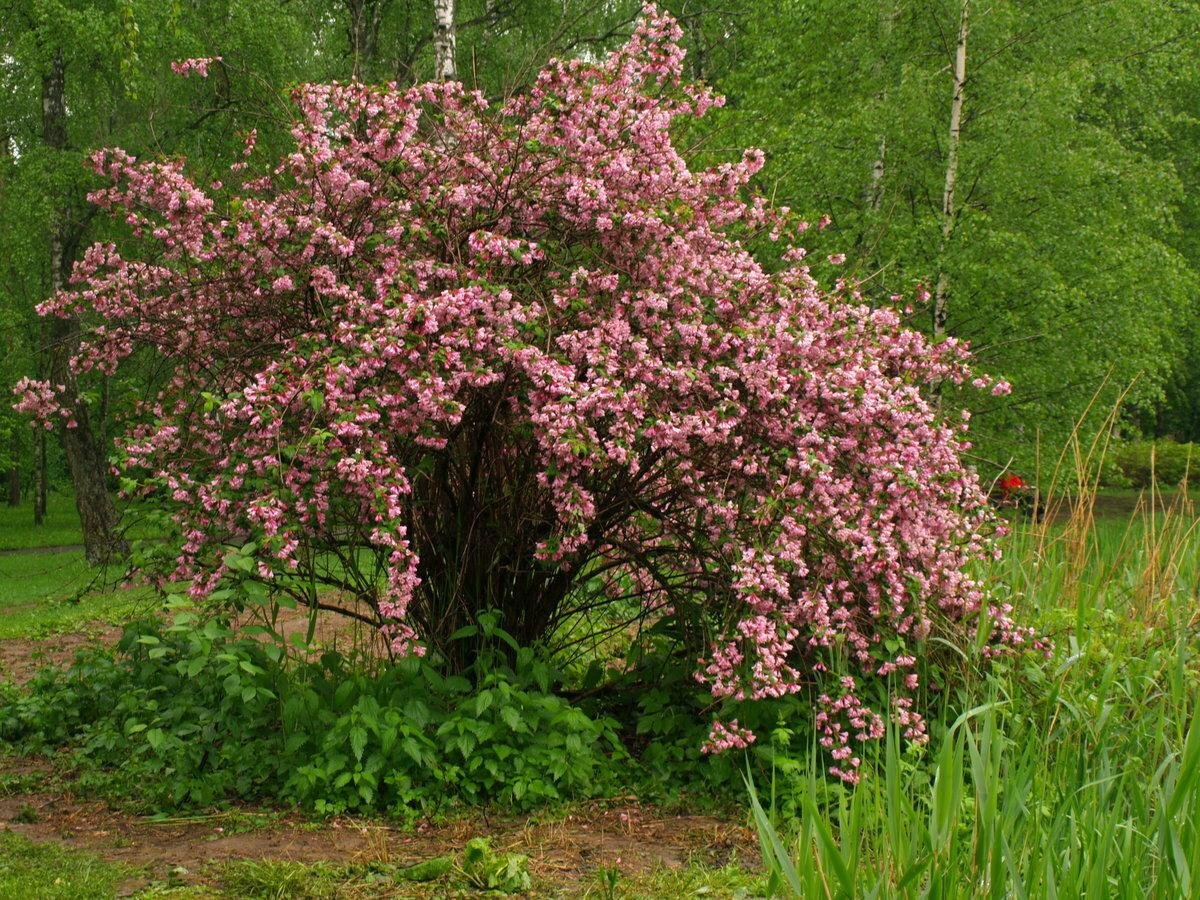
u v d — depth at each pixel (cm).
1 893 412
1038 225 1401
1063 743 461
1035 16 1436
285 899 414
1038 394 1367
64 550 2620
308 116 574
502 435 592
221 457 578
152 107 1579
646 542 622
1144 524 709
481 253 526
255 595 502
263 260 564
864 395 526
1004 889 329
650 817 517
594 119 574
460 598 610
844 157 1429
